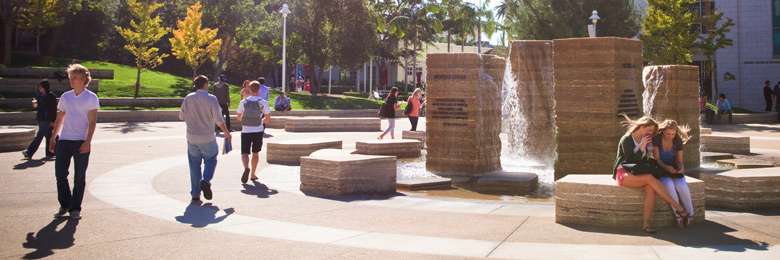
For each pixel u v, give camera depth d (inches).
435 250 211.3
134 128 849.5
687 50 1234.6
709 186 304.2
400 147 564.7
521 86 533.6
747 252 205.6
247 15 1729.8
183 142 653.3
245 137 382.0
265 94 774.5
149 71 1573.6
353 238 230.8
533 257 201.0
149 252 208.1
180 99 1175.0
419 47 2384.4
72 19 1745.8
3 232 235.5
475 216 276.4
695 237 231.5
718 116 1152.8
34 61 1523.1
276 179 398.9
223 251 210.4
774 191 294.5
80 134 265.1
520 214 281.3
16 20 1400.1
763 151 607.8
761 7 1470.2
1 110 956.6
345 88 2578.7
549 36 1373.0
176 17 1900.8
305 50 1707.7
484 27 2123.5
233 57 2186.3
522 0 1427.2
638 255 202.8
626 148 253.4
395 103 688.4
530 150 532.7
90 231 239.3
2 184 356.5
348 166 343.0
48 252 206.1
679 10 1236.5
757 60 1480.1
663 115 479.8
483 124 453.4
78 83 264.5
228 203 307.9
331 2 1668.3
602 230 245.8
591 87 421.4
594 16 1093.1
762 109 1478.8
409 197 335.0
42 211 278.8
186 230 243.6
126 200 311.6
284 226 253.1
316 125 872.3
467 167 448.1
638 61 440.5
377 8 2274.9
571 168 430.0
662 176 249.4
